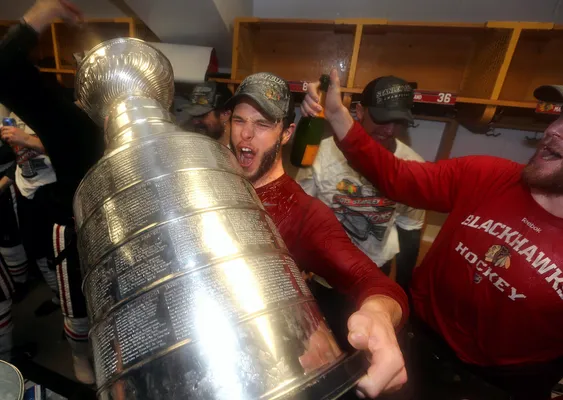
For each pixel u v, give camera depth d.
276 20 1.61
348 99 1.63
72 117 0.91
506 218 0.76
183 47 1.77
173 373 0.34
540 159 0.69
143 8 1.66
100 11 2.00
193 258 0.39
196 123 1.57
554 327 0.70
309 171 1.40
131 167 0.46
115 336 0.38
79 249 0.49
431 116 1.79
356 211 1.33
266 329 0.36
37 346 1.67
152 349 0.35
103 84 0.62
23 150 1.61
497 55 1.42
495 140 1.80
